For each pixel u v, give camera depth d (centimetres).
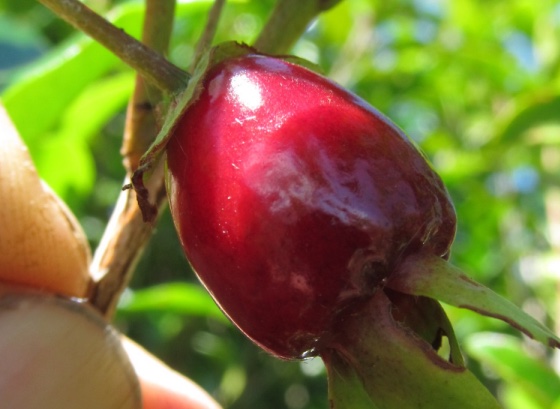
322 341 6
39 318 8
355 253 6
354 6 19
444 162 19
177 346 19
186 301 14
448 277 6
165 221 19
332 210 6
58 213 9
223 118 6
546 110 14
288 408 20
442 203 6
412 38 19
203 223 6
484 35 20
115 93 13
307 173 6
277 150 6
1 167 8
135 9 11
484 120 20
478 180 19
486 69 18
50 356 8
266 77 6
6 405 8
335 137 6
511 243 18
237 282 6
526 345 15
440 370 6
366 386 6
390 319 6
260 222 6
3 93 12
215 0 8
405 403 6
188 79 7
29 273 8
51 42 17
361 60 19
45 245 8
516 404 13
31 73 11
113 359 8
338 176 6
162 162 7
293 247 6
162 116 7
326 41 20
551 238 16
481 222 19
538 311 17
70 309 8
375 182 6
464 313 16
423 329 6
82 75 11
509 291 18
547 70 18
